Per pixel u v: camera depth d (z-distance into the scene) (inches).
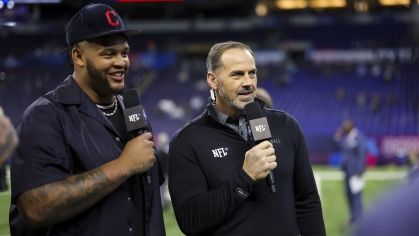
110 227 89.7
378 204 37.4
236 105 106.5
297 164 114.4
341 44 1184.8
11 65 1110.4
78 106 93.3
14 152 87.2
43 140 86.9
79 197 83.9
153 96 1006.4
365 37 1187.3
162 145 394.3
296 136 115.0
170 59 1174.3
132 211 93.2
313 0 1254.3
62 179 85.8
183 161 108.8
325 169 600.7
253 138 103.0
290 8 1273.4
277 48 1214.3
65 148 90.0
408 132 729.0
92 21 91.4
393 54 1090.1
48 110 90.4
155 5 1157.7
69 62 100.7
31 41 1144.8
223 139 109.1
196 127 111.6
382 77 1003.3
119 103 103.8
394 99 873.5
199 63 1208.2
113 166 86.4
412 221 35.4
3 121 61.9
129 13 1230.9
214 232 105.1
